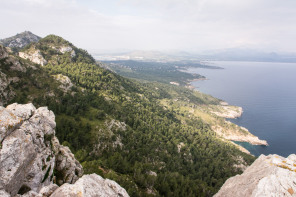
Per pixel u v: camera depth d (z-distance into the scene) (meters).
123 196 21.89
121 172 97.31
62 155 44.38
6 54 145.00
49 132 35.78
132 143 136.62
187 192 97.12
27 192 22.12
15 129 25.64
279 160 32.91
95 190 19.45
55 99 144.50
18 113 29.77
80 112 140.25
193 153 175.62
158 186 95.25
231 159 180.38
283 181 26.05
